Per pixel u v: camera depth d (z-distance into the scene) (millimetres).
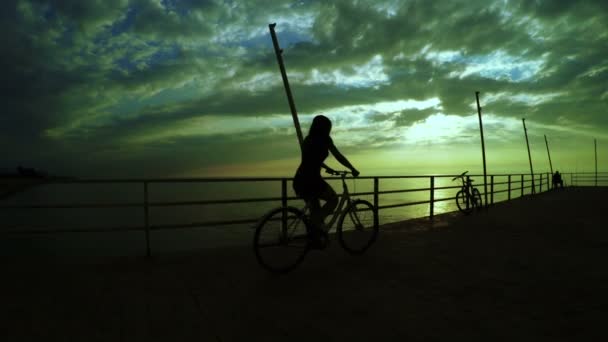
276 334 2191
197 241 67438
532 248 4707
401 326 2312
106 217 104188
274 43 5012
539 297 2857
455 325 2332
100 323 2332
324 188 3635
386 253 4402
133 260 3934
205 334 2184
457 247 4750
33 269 3533
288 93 4969
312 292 2961
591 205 11320
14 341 2074
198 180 4262
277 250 3727
